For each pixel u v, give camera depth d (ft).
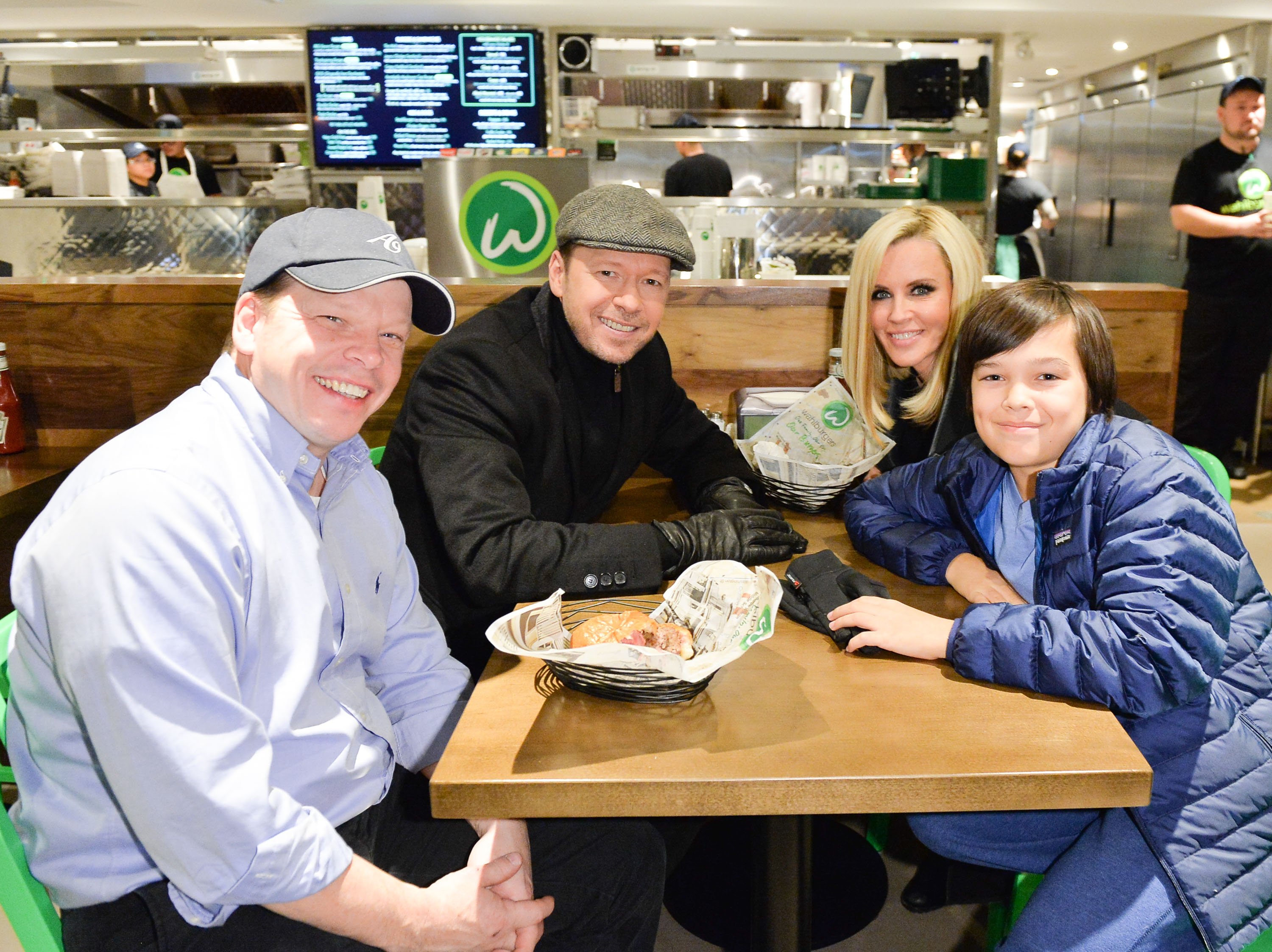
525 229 8.25
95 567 2.84
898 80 18.62
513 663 3.92
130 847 3.18
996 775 3.10
